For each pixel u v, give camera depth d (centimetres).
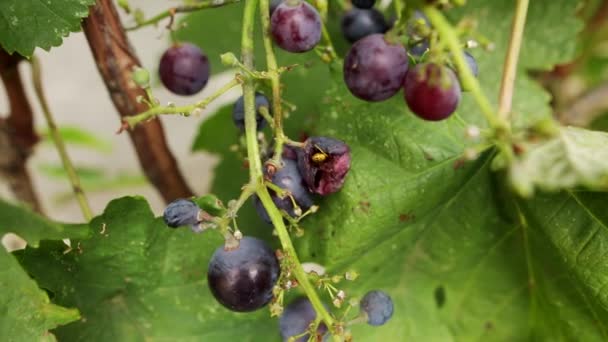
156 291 31
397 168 30
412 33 27
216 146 41
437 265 34
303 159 27
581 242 30
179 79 31
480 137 29
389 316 28
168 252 31
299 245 30
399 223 30
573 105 41
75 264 30
